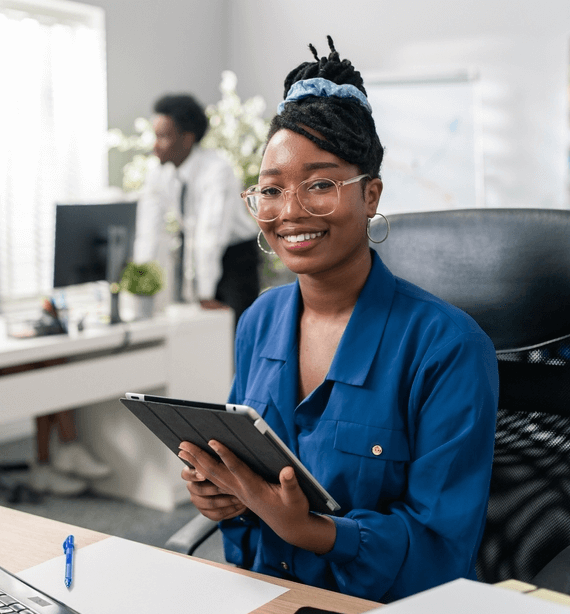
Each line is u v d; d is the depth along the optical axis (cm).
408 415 96
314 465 99
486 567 109
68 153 412
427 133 431
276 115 101
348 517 93
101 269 281
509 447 112
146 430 294
